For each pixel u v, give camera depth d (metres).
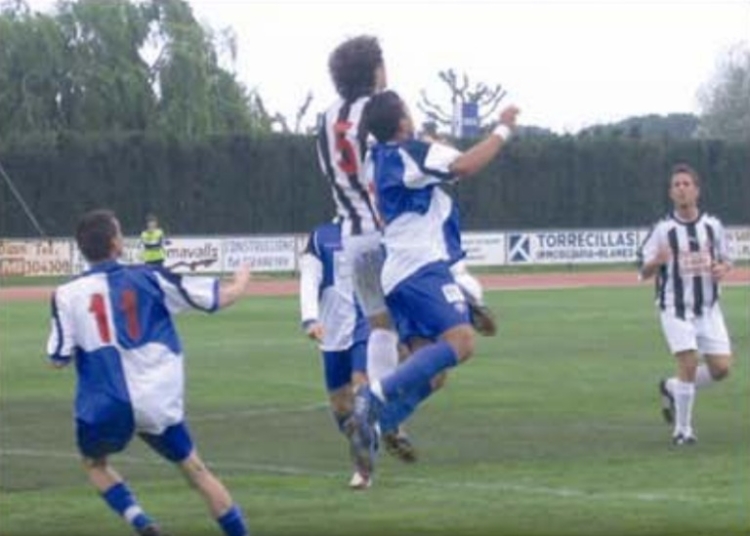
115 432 15.60
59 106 89.38
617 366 36.31
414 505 18.64
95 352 15.51
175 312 15.77
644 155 92.62
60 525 17.81
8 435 25.81
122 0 90.31
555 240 85.62
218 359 38.81
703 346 24.55
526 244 85.06
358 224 17.86
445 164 15.50
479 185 89.56
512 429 25.62
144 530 15.95
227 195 88.25
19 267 80.94
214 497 15.79
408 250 15.77
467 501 18.84
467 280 16.47
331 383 21.16
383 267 16.05
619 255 86.81
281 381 33.91
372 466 15.48
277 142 88.88
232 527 15.79
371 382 16.56
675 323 24.16
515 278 77.50
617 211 92.62
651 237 24.44
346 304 20.69
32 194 85.44
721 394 30.38
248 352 40.62
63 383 33.91
